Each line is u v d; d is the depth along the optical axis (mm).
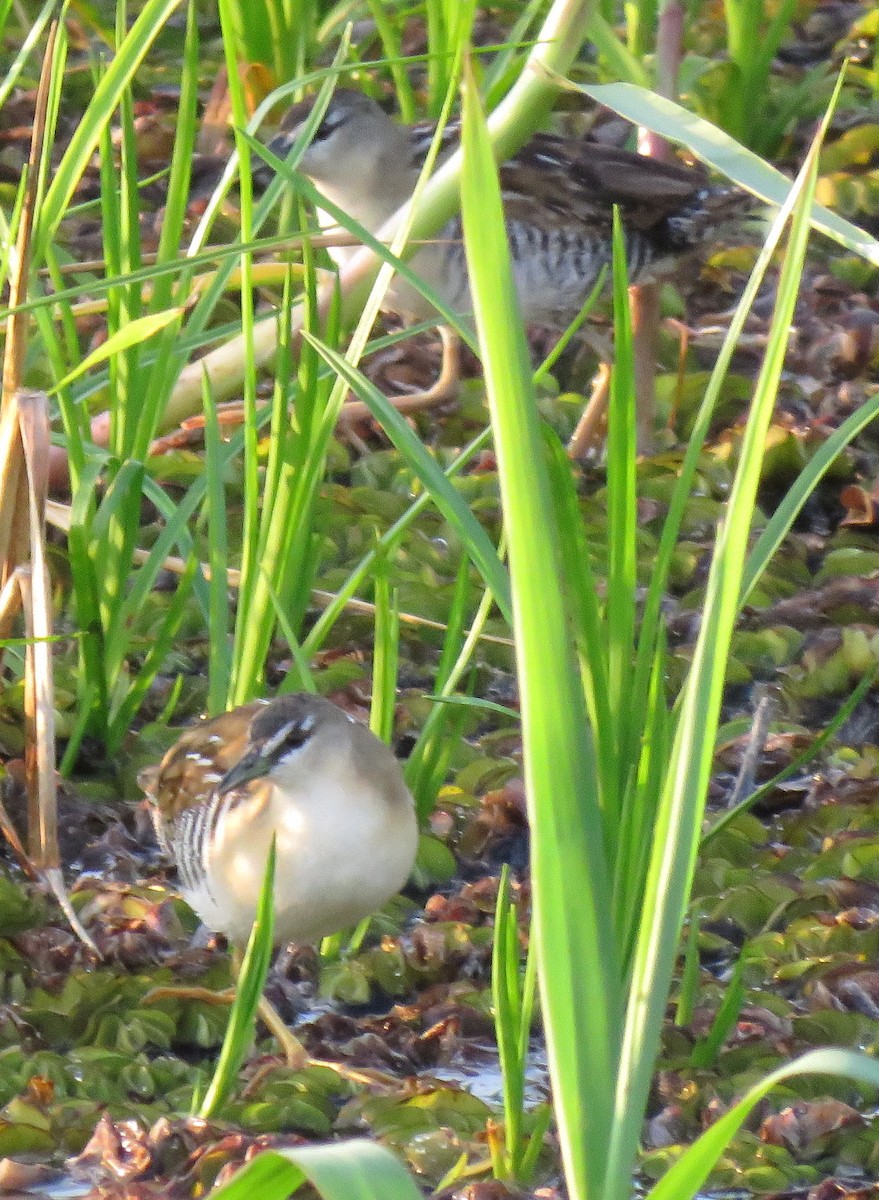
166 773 8680
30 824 9344
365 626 11648
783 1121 7520
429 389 14492
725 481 13234
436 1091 7637
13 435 9211
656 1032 5340
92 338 13516
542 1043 8336
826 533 13094
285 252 10984
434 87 14375
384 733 9047
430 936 8836
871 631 11227
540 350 14969
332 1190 4555
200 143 16125
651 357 13789
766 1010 8289
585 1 10414
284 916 8117
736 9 16422
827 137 17234
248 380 9070
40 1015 8258
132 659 11242
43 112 8703
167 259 10180
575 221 13281
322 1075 7887
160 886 9344
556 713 5266
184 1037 8328
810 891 9219
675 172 13570
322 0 17500
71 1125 7445
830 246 16141
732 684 11336
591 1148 5301
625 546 6520
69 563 11453
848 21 19656
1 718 10633
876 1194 6977
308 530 9586
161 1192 6918
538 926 5293
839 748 10656
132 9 18156
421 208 11094
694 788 5367
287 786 7934
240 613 9367
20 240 8781
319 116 10531
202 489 10312
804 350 14766
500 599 7148
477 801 10055
